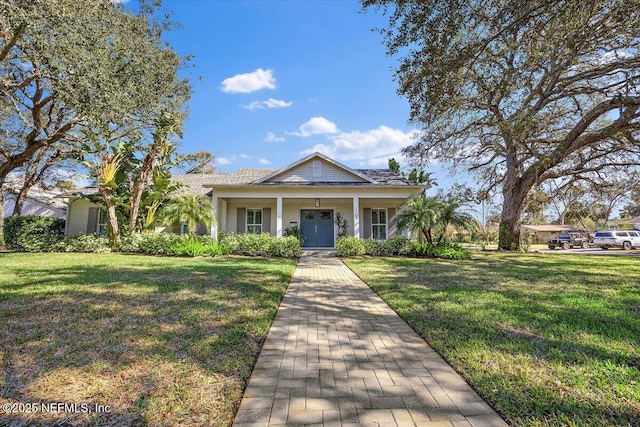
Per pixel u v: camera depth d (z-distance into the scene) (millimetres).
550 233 40781
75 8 6930
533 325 3994
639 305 5000
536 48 6105
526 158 17469
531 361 2953
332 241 16844
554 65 7652
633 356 3047
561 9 4816
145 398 2303
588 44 6625
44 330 3598
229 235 13867
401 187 14250
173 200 13680
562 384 2521
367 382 2611
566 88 12141
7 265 8766
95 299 5031
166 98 11648
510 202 18562
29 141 12969
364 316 4609
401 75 6762
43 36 6715
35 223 14141
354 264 10703
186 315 4281
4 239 14047
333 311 4891
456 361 2977
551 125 16141
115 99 8258
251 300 5195
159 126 12180
